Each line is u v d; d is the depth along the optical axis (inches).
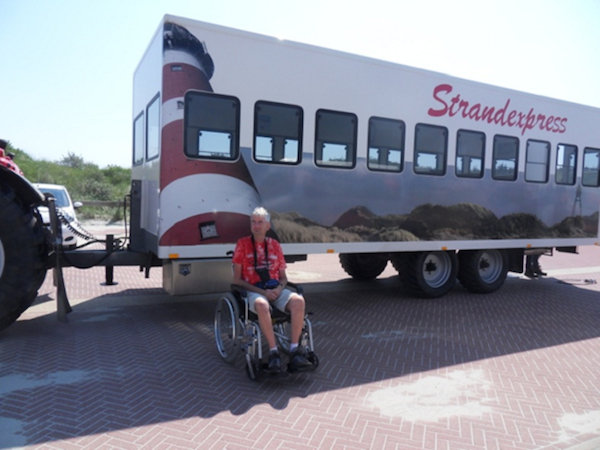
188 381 163.6
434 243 292.7
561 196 350.6
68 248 236.7
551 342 222.4
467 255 325.1
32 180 878.4
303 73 241.0
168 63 208.4
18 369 168.4
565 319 267.4
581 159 359.3
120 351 191.3
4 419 132.0
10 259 194.2
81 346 195.5
